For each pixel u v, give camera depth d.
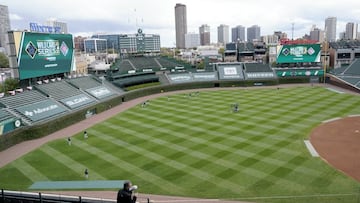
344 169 36.66
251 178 34.88
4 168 40.84
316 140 47.50
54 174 38.25
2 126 51.44
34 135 54.81
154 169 38.44
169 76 116.00
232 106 74.88
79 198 21.67
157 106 80.25
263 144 46.09
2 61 184.75
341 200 29.42
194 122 60.59
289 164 38.44
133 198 15.04
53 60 76.69
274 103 77.44
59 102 70.75
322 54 149.00
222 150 44.03
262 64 125.44
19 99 64.06
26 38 67.12
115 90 92.50
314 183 33.22
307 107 71.25
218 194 31.64
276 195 30.91
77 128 61.16
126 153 44.59
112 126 61.09
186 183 34.31
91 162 41.72
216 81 116.19
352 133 50.53
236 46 185.12
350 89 97.31
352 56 142.75
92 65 151.88
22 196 21.81
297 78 117.56
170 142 48.66
